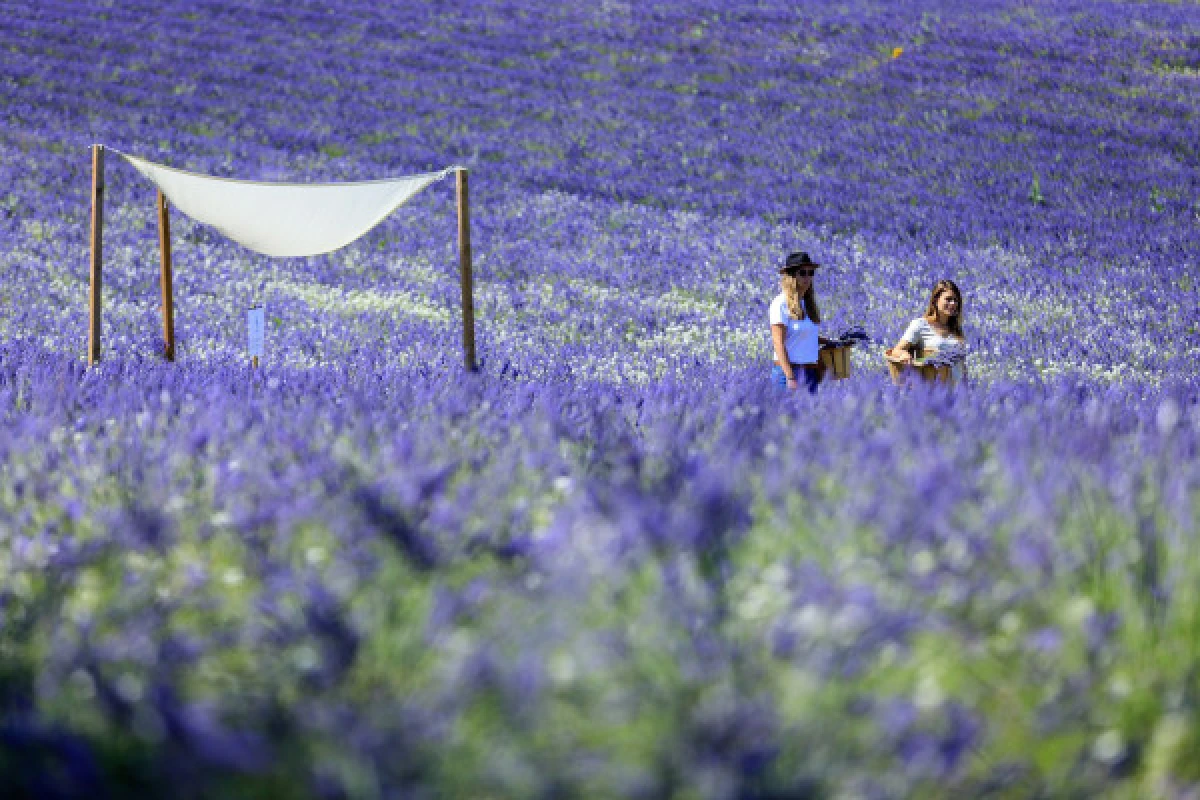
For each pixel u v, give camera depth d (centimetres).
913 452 1374
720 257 7044
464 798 744
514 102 10500
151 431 1670
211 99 10244
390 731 739
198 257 6656
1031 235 7625
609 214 7956
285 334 4947
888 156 9381
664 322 5588
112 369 2886
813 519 1127
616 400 2208
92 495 1333
